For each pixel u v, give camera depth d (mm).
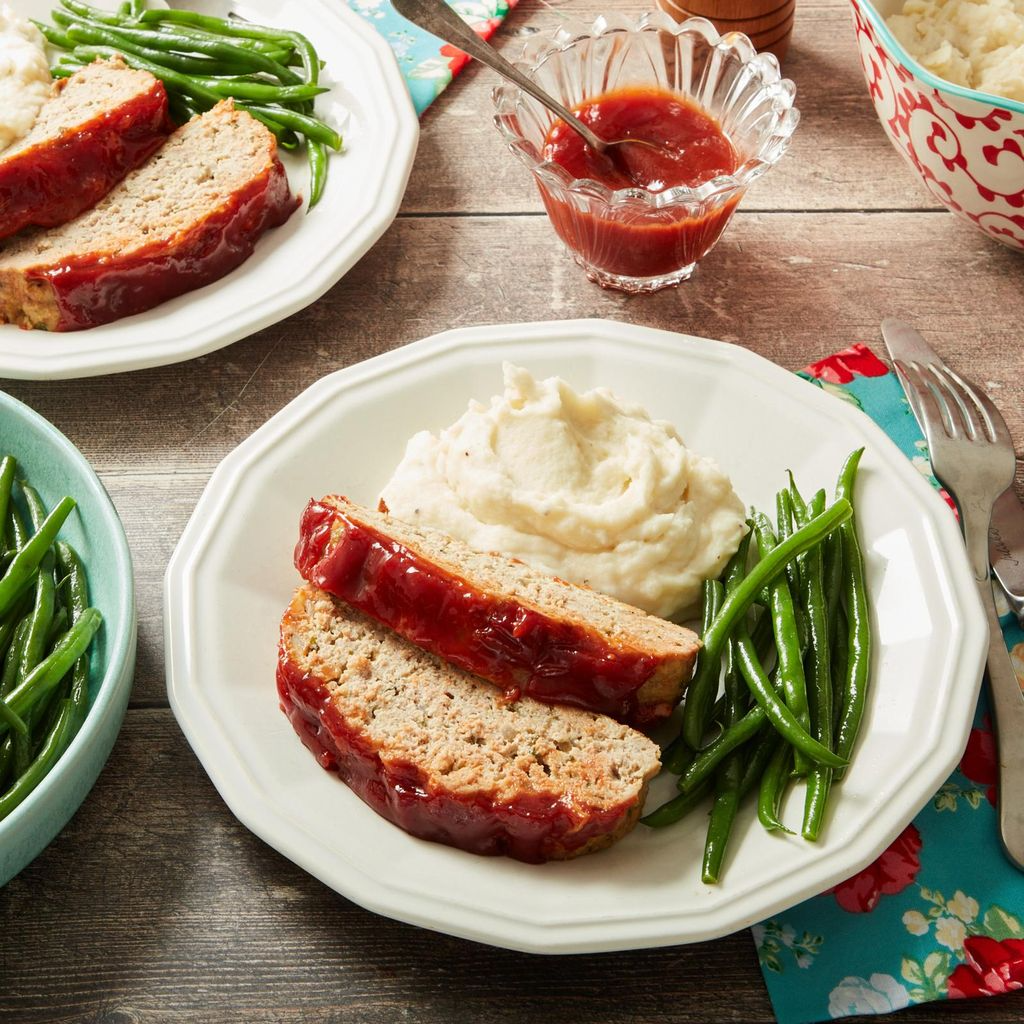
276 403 781
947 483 728
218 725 650
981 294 816
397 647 673
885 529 704
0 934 637
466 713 653
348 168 836
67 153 791
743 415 743
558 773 632
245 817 627
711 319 809
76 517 687
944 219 847
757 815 638
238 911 641
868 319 807
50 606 663
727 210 788
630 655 646
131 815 662
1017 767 652
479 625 650
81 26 878
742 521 704
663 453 700
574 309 814
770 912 608
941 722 646
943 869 644
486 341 758
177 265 780
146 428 771
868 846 620
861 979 623
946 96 747
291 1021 621
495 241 841
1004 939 629
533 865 629
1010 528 718
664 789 651
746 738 644
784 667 654
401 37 920
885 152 875
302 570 679
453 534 696
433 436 726
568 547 690
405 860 627
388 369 749
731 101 827
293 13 893
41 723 649
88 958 632
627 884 620
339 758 651
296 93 844
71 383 786
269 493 716
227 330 769
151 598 716
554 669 651
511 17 934
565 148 803
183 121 862
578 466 699
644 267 800
